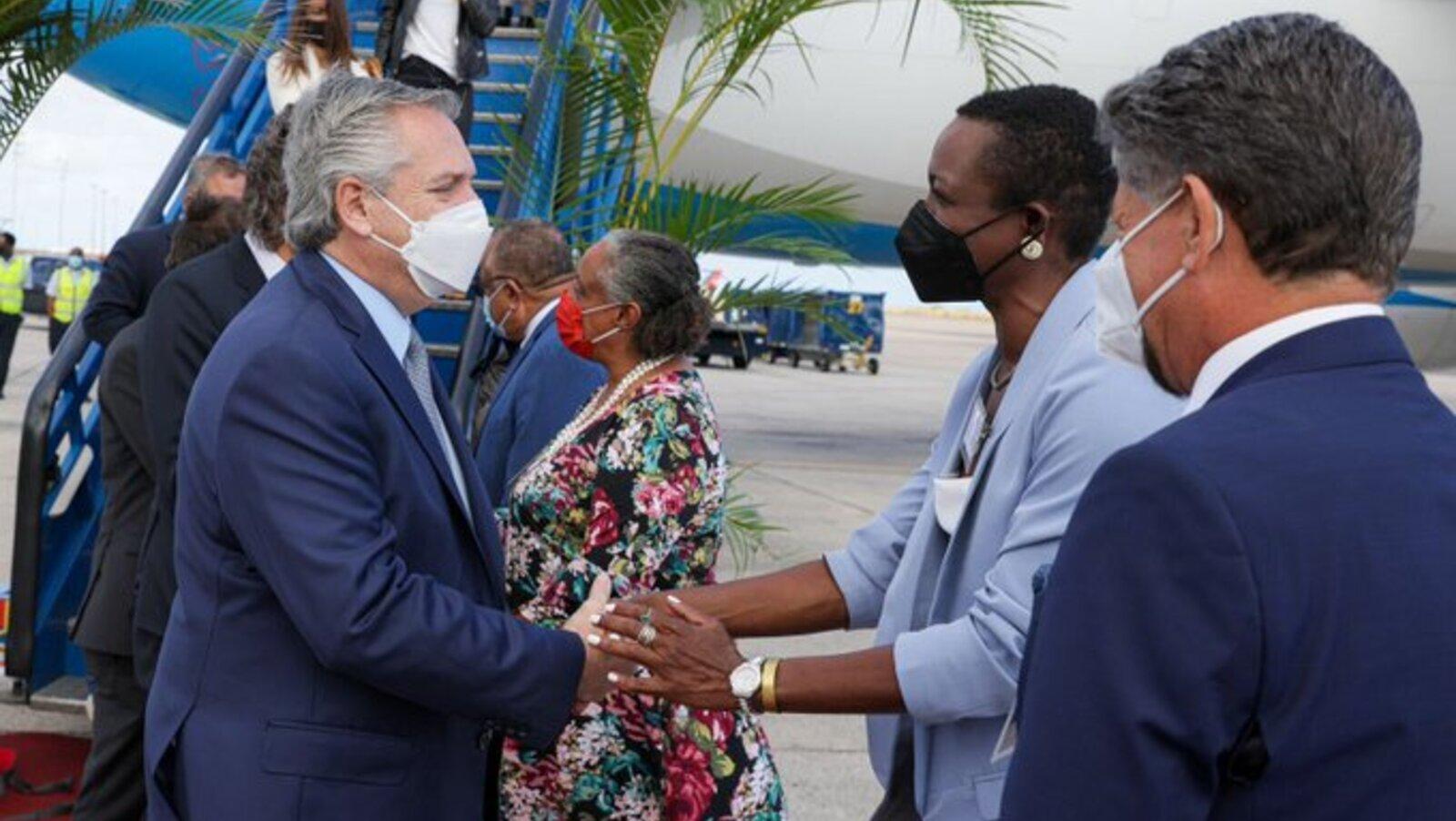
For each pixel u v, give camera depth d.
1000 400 1.92
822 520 9.34
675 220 5.00
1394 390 1.07
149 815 1.96
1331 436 1.02
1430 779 0.98
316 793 1.81
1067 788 1.00
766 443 14.26
